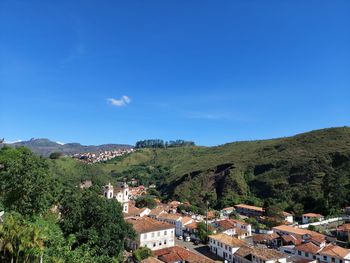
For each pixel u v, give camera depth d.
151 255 71.81
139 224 84.31
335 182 139.62
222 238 84.19
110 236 57.38
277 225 115.44
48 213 64.12
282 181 164.12
